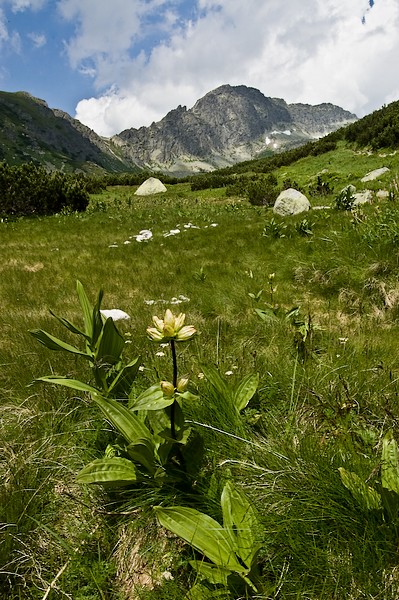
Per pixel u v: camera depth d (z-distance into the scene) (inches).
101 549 87.3
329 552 73.0
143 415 103.3
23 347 181.6
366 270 248.8
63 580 78.8
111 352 115.6
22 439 114.3
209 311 241.3
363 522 76.3
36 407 127.3
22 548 83.5
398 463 79.0
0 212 826.2
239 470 96.3
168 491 91.1
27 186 839.7
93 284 325.7
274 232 394.0
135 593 78.7
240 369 141.3
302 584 68.8
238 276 303.6
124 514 92.0
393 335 187.5
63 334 199.6
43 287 321.7
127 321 219.0
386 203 419.5
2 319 236.5
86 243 520.1
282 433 106.1
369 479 82.4
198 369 142.9
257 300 219.0
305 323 170.2
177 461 94.0
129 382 121.6
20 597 74.7
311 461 90.1
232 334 194.4
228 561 68.0
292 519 76.5
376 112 1610.5
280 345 170.7
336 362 145.6
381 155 1284.4
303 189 1073.5
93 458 108.3
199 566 68.4
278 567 73.5
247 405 121.1
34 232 623.8
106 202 1095.6
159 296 280.7
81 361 158.7
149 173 2026.3
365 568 68.9
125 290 308.2
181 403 109.4
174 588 74.5
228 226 542.3
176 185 1766.7
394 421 97.6
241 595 68.9
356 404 114.2
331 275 262.5
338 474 84.7
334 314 225.8
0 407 130.3
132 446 81.2
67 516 94.3
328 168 1339.8
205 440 105.0
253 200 924.0
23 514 88.3
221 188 1446.9
